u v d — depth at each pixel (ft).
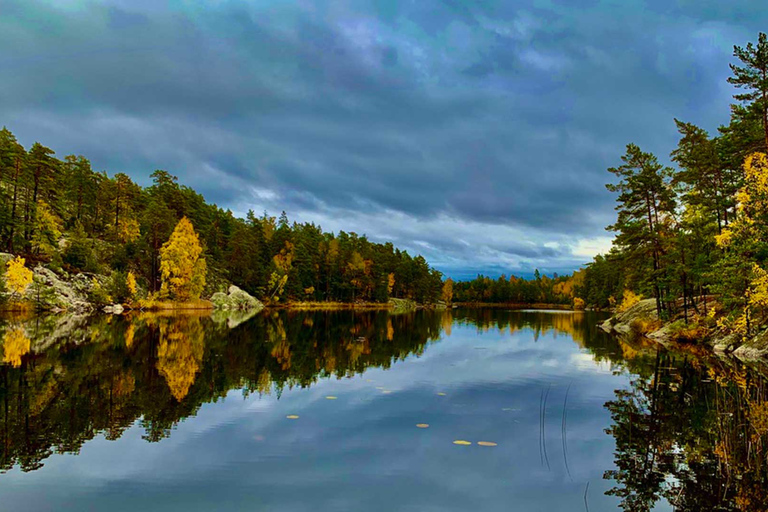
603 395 42.50
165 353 63.82
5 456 24.61
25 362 54.08
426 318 191.11
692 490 21.54
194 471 22.84
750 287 73.10
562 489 21.49
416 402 38.65
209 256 267.18
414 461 24.90
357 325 135.13
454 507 19.33
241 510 18.57
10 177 178.40
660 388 46.01
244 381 45.96
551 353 74.18
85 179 243.81
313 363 58.65
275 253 314.35
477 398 40.57
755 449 27.17
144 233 246.06
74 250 185.78
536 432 30.73
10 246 171.32
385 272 369.30
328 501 19.67
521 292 536.01
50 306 148.56
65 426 30.12
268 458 24.88
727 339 81.92
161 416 32.83
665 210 113.19
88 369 50.21
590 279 344.69
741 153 85.71
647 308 133.39
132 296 183.93
